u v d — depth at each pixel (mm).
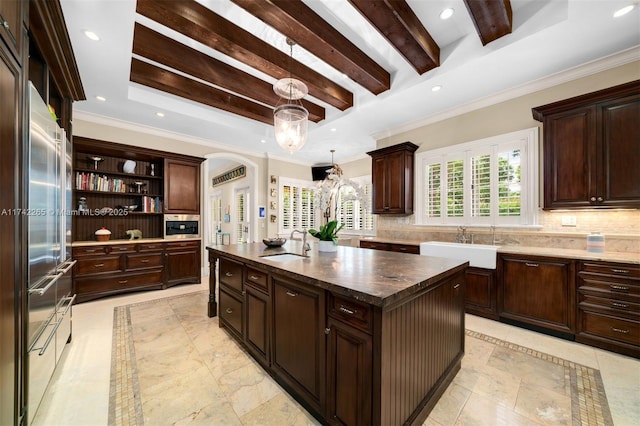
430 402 1521
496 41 2385
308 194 6863
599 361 2047
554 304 2469
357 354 1232
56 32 1745
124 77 2713
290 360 1660
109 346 2301
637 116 2240
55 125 1804
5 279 1144
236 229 7020
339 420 1327
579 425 1421
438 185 3859
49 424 1435
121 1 1770
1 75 1104
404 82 3064
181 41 2572
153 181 4531
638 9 1926
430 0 2100
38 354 1449
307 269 1662
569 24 2080
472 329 2639
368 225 5898
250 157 5785
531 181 3010
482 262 2926
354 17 2262
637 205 2236
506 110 3197
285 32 2170
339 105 3623
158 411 1539
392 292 1161
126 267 3771
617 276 2154
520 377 1854
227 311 2506
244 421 1466
